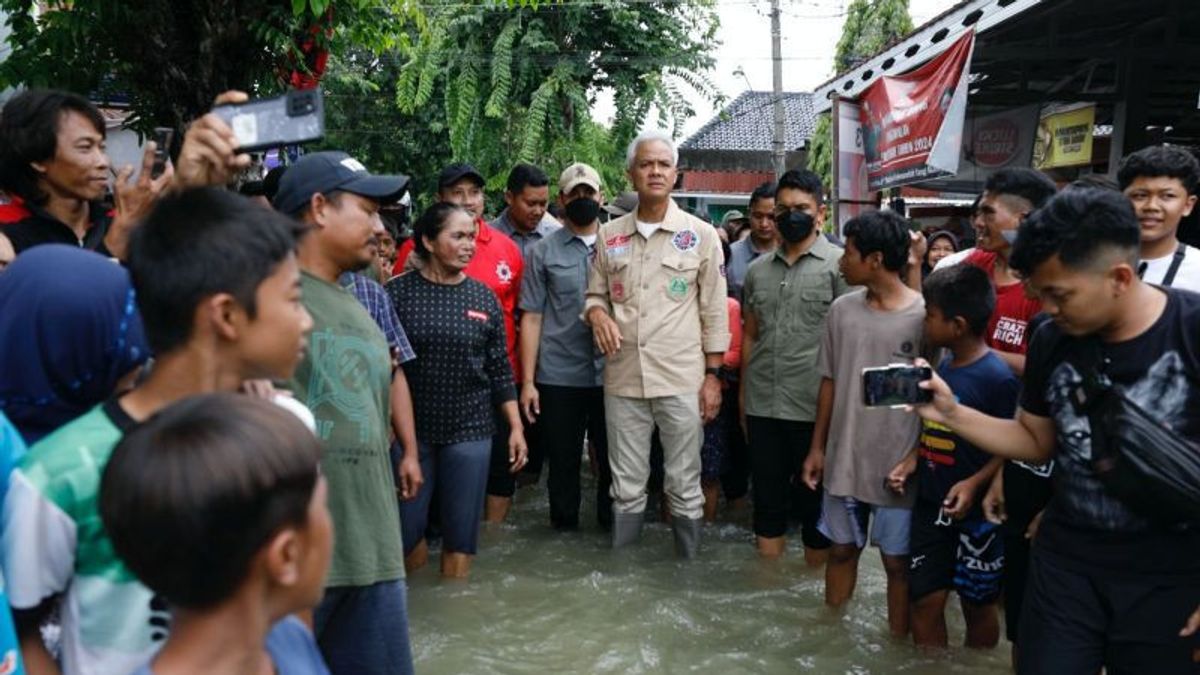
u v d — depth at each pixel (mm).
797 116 27938
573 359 5113
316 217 2525
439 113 16375
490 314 4281
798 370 4633
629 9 11016
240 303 1512
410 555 4469
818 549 4609
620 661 3549
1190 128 10086
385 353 2670
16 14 4328
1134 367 2262
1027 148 9445
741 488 5770
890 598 3770
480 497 4320
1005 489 3264
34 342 1617
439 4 11125
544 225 6223
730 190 25438
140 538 1115
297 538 1166
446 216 4141
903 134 8000
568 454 5199
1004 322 3602
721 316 4754
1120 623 2350
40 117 2523
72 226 2693
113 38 4234
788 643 3729
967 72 7152
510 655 3588
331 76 16047
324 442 2426
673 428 4672
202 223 1525
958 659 3564
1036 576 2510
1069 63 8977
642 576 4473
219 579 1123
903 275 4648
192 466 1103
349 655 2502
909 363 3682
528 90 11367
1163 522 2273
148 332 1536
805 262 4660
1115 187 3219
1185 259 3076
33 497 1409
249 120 1998
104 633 1464
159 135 2322
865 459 3703
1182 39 8258
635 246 4641
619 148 11562
